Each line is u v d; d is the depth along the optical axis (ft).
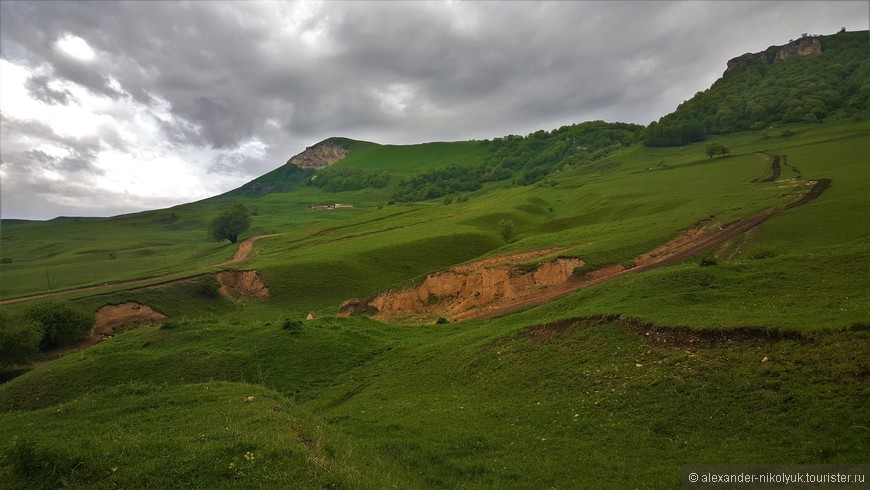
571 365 84.58
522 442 63.77
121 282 345.72
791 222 196.95
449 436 69.00
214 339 141.79
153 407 74.74
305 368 122.62
